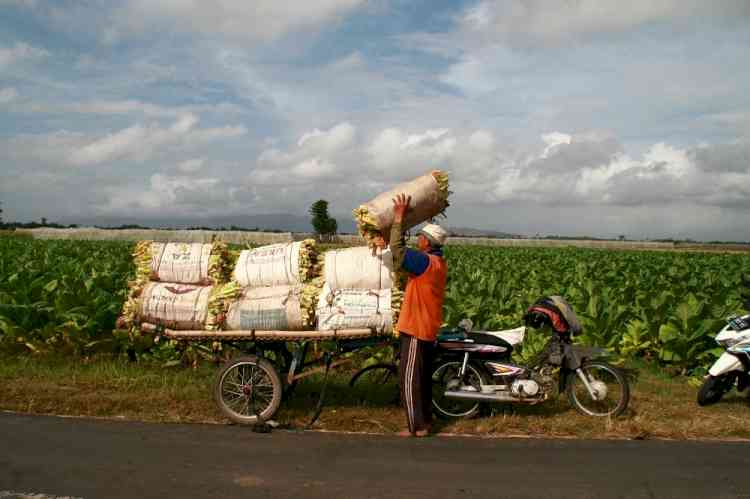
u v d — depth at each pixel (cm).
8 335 922
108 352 939
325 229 8281
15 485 439
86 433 562
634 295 1313
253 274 617
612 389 729
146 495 425
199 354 865
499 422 616
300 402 684
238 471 475
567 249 4822
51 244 2973
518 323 1002
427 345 590
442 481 461
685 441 570
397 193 581
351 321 584
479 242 7844
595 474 480
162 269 636
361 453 524
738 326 714
